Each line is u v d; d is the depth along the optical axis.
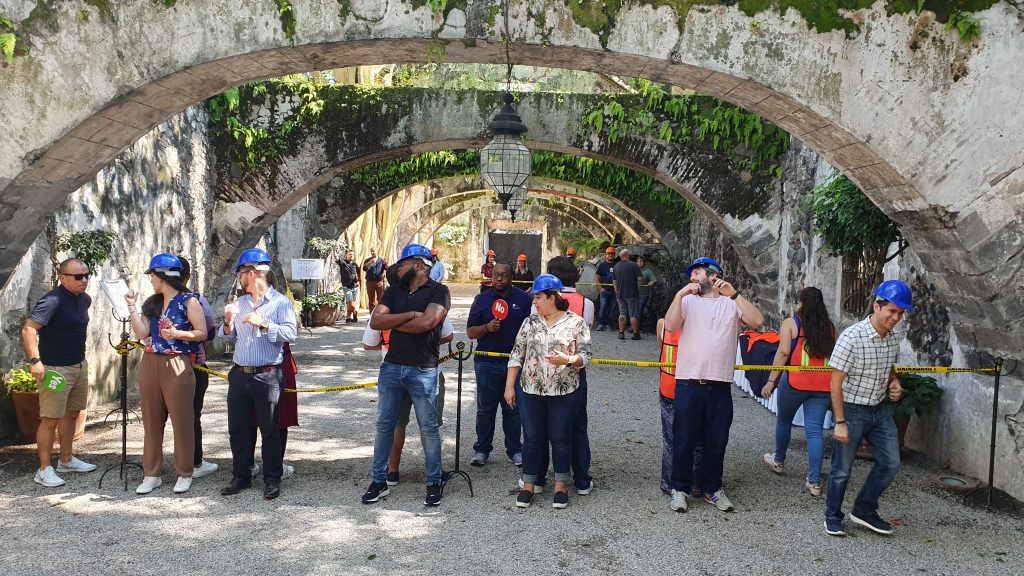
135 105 5.27
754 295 12.45
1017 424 5.17
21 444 6.24
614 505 5.00
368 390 8.91
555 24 5.10
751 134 11.09
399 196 21.64
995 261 5.12
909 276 6.75
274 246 15.36
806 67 5.13
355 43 5.09
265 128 10.98
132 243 8.47
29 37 5.00
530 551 4.22
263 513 4.75
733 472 5.79
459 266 34.31
